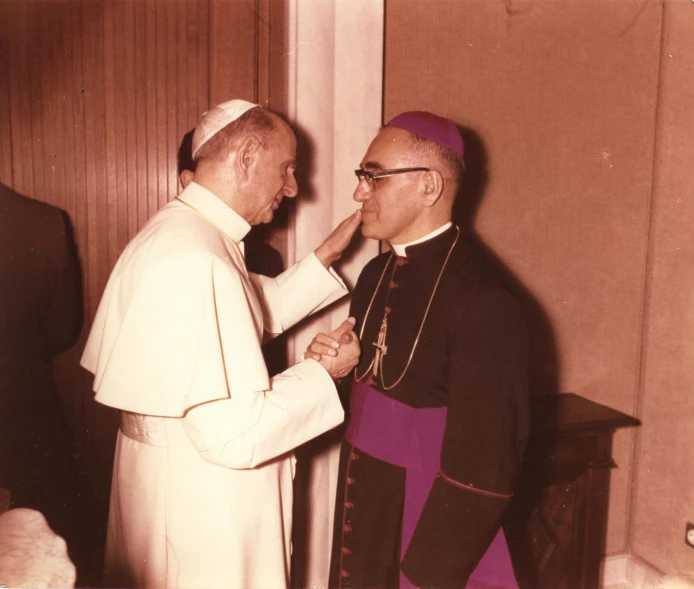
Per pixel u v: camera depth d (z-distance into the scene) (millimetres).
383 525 1718
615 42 2572
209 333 1466
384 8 2256
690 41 2482
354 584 1764
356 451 1787
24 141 2248
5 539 794
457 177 1703
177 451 1582
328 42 2207
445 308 1630
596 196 2643
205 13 2299
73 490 2256
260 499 1625
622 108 2623
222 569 1569
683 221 2562
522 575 2439
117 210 2326
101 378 1545
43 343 2074
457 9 2346
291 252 2334
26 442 2037
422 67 2336
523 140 2504
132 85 2285
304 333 2361
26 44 2217
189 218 1589
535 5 2441
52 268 1994
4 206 1908
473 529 1507
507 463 1509
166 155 2330
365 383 1810
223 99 2338
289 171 1694
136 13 2260
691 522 2566
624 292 2736
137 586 1600
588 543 2510
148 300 1488
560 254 2627
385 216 1689
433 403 1651
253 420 1461
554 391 2709
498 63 2424
